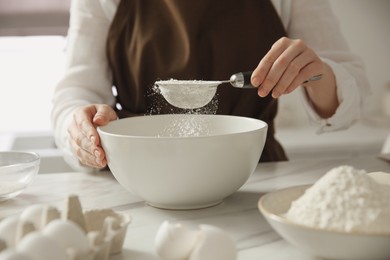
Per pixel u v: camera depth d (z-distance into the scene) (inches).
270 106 48.8
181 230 22.9
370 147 83.9
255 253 25.8
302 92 47.4
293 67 36.7
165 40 47.3
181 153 29.9
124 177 32.2
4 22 91.7
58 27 92.4
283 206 27.7
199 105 38.2
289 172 41.9
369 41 100.0
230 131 37.9
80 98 48.4
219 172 31.0
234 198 35.2
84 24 50.2
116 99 52.6
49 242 19.9
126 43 49.0
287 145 82.5
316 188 25.1
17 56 98.9
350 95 45.6
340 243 22.2
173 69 47.1
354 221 23.0
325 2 51.0
